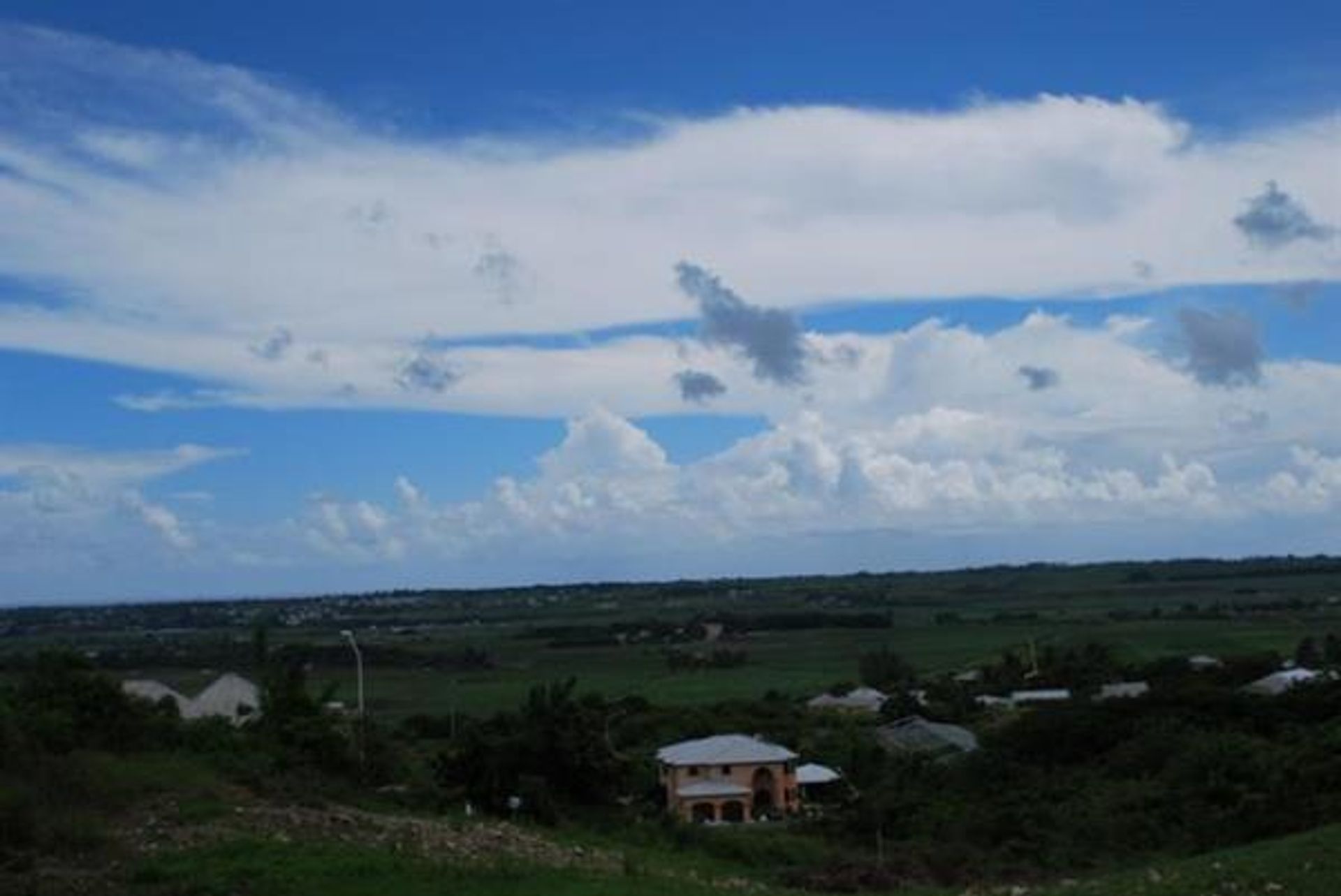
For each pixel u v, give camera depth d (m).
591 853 34.00
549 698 52.62
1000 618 190.00
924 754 77.44
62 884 24.09
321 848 27.56
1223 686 76.44
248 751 39.62
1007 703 100.38
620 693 118.75
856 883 41.66
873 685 119.62
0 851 25.84
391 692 115.88
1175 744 57.47
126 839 27.61
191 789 33.09
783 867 44.56
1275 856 27.41
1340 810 43.94
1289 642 130.50
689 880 30.48
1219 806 47.84
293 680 45.81
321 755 42.09
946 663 135.75
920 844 51.12
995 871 44.91
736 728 91.75
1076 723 62.84
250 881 24.69
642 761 75.06
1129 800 50.69
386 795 41.09
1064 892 26.86
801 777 72.56
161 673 109.06
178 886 24.22
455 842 30.70
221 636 186.00
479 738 48.91
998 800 57.03
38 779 30.20
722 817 69.31
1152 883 26.17
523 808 46.22
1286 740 54.81
